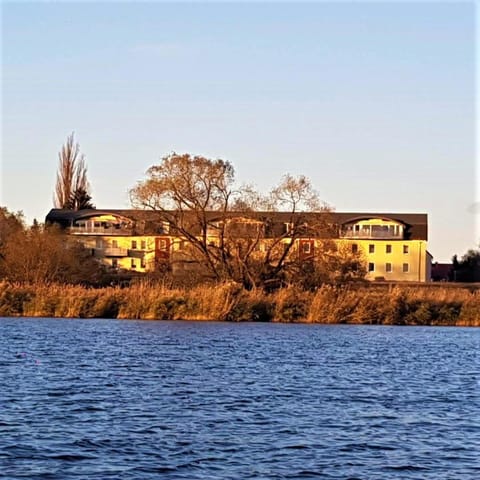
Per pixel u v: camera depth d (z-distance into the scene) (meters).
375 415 38.69
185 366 55.91
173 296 92.44
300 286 105.62
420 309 92.75
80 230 177.25
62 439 32.06
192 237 111.06
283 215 111.62
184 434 33.53
